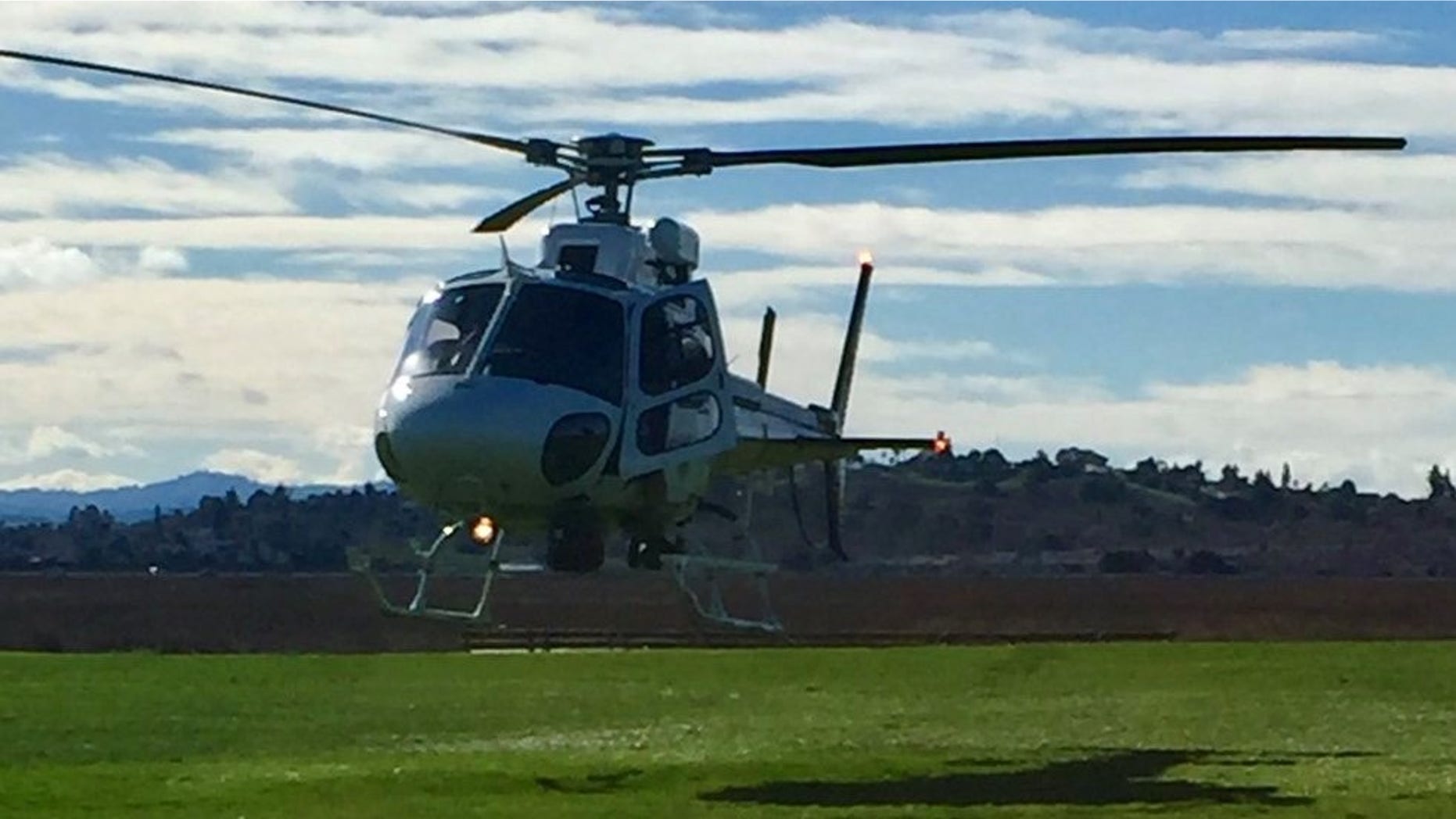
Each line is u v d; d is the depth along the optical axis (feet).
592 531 72.95
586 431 69.21
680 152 73.36
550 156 73.77
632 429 70.49
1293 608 252.62
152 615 215.72
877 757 75.82
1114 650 132.57
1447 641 159.74
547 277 71.20
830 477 88.28
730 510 80.43
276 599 241.14
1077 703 100.07
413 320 71.92
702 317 74.13
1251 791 67.00
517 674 115.75
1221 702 99.86
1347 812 62.39
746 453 79.25
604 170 74.02
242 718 91.91
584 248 73.41
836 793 67.00
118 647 177.99
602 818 61.62
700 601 77.71
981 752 77.92
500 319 70.08
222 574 377.50
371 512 443.73
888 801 65.16
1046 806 63.87
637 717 94.38
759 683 111.45
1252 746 80.64
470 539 72.49
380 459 71.05
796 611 240.12
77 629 199.72
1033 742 82.69
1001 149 69.10
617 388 70.23
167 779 69.67
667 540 75.87
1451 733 85.76
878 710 96.89
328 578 317.01
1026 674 116.16
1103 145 68.23
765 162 72.43
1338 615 240.12
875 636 174.60
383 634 196.65
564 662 125.59
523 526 72.18
